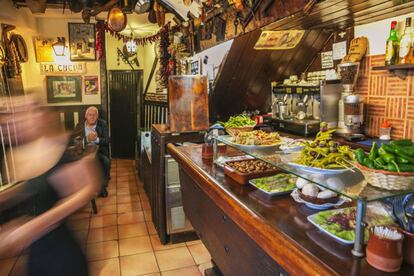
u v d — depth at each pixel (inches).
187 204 105.7
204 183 78.2
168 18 211.0
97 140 184.4
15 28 175.2
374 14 95.3
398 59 98.3
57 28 216.1
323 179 50.2
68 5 183.9
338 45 121.3
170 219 130.6
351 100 107.2
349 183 47.3
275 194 63.2
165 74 200.7
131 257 121.6
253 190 67.1
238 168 75.0
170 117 126.6
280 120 132.2
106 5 169.9
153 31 251.6
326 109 116.3
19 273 104.0
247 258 62.5
